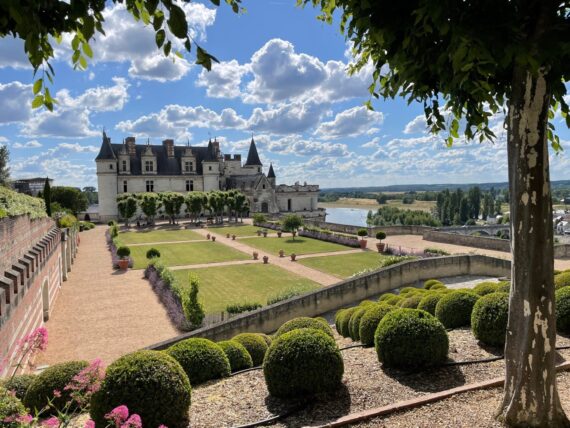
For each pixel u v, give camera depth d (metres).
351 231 41.88
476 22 3.62
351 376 6.68
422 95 5.49
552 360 4.52
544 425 4.46
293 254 29.47
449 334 8.27
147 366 5.28
